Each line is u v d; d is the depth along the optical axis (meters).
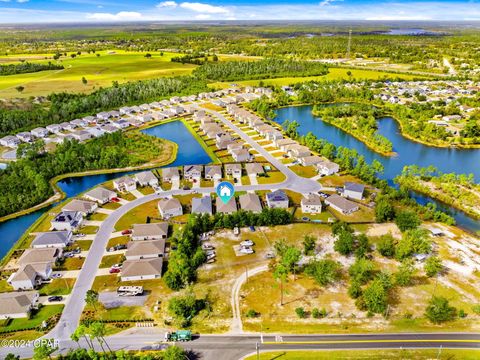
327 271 96.88
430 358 77.69
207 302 93.75
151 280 102.56
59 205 141.88
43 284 101.50
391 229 123.56
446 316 85.31
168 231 124.25
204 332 85.38
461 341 81.81
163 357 76.31
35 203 144.38
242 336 84.06
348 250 109.19
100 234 122.94
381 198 137.50
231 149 187.50
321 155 183.38
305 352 79.69
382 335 83.56
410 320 87.75
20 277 99.00
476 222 130.88
